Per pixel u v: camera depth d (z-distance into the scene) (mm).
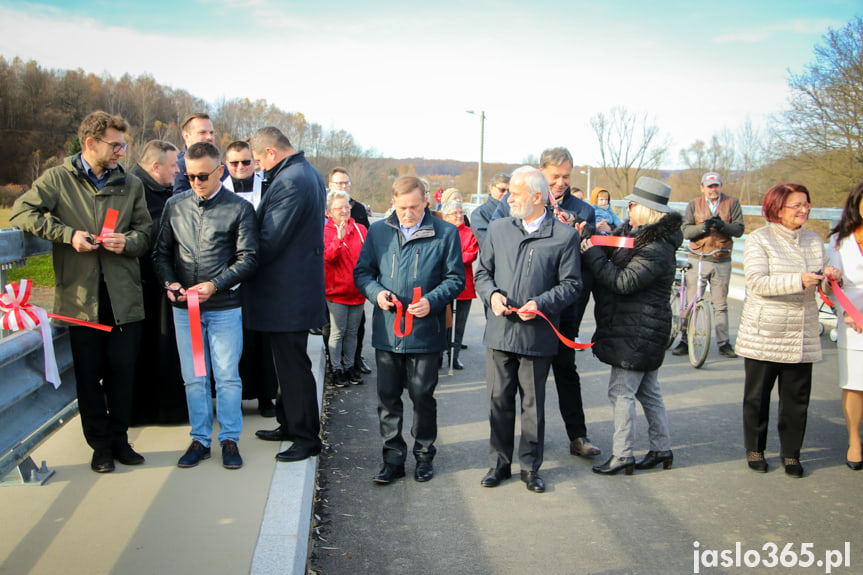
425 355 4105
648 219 4121
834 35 22938
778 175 25656
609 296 4270
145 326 4312
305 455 3980
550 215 4066
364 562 3242
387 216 4359
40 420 3330
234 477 3693
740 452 4730
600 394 6102
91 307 3496
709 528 3607
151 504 3342
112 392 3752
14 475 3518
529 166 4043
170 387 4402
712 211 7391
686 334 7750
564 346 4543
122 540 2984
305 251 3963
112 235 3422
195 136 5016
